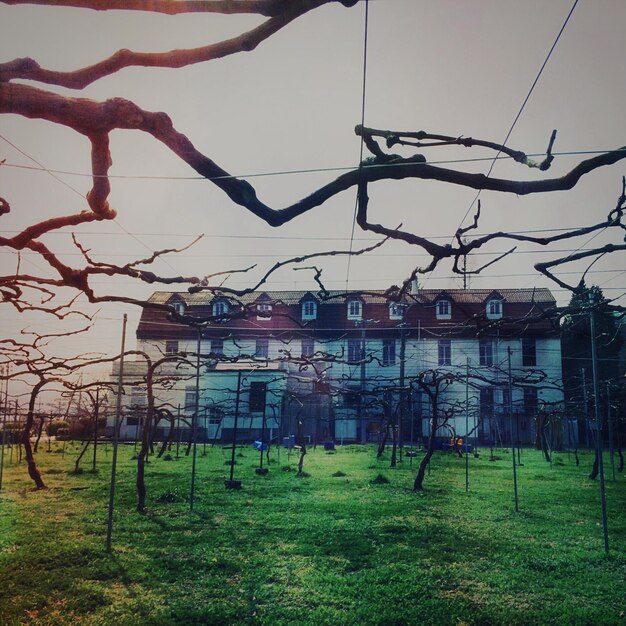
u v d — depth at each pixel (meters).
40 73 2.09
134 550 11.78
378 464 30.73
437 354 49.19
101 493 19.48
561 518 15.59
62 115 2.21
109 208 3.12
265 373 48.00
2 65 2.03
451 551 11.97
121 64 2.15
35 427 47.31
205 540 12.70
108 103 2.29
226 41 2.18
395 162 3.26
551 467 30.78
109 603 8.77
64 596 9.07
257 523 14.56
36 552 11.51
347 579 9.95
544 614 8.26
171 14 1.98
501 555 11.59
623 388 29.83
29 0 1.82
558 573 10.39
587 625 7.91
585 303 8.25
